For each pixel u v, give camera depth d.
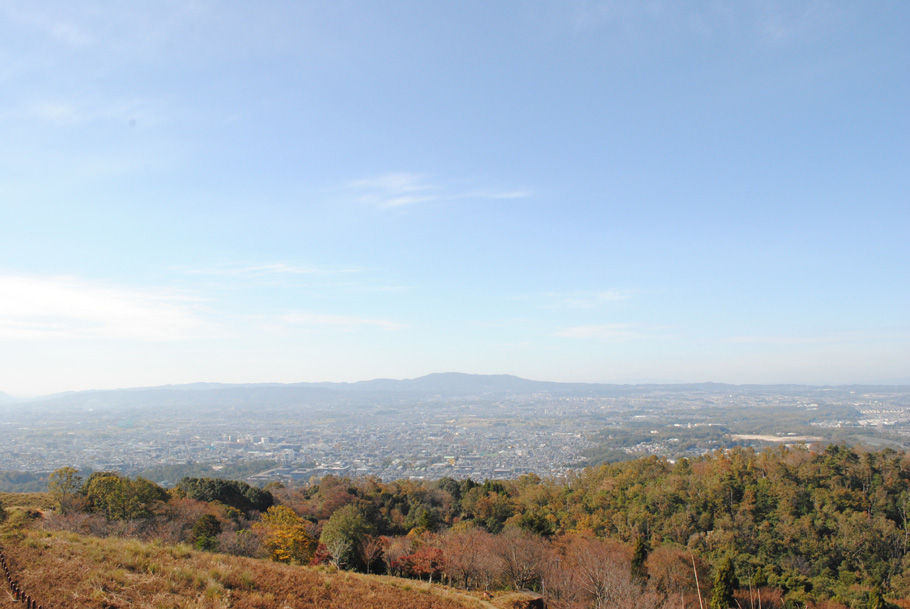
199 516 40.50
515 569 37.16
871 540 49.91
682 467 74.62
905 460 64.25
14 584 13.13
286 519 44.53
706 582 42.06
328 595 18.77
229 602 15.48
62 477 40.41
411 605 19.58
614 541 51.03
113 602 13.55
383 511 66.94
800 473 63.22
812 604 40.09
